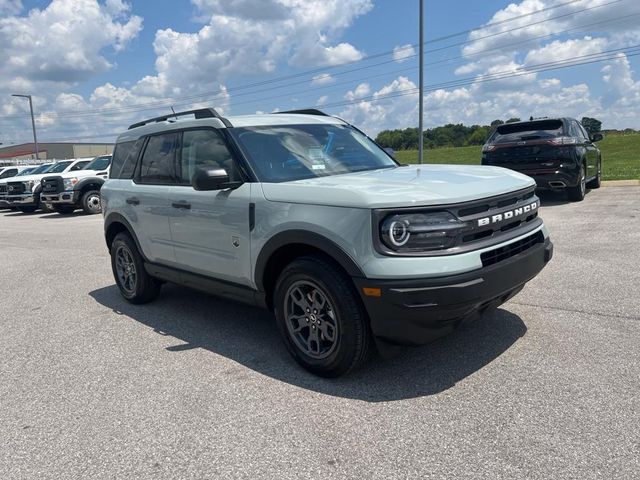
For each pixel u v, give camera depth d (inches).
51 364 172.7
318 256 146.0
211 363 165.3
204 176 156.9
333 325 144.2
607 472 100.3
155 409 137.3
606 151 1306.6
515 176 166.1
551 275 231.0
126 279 241.1
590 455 105.6
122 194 225.9
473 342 165.3
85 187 682.2
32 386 156.4
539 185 423.5
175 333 195.8
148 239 212.8
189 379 154.3
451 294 126.6
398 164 204.1
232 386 148.1
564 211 397.7
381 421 124.3
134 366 166.6
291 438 119.8
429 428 119.9
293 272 149.0
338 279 138.9
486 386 137.0
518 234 149.3
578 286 213.3
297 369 157.1
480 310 140.0
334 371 146.1
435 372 147.4
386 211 129.6
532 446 109.9
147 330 201.3
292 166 171.5
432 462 107.3
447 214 131.0
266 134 180.5
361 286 131.5
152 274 220.4
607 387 131.6
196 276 191.5
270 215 153.6
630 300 192.7
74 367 169.0
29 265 348.5
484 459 107.0
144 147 219.6
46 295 265.9
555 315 183.2
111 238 248.1
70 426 131.6
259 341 182.5
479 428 118.2
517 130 441.1
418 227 127.8
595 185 536.1
